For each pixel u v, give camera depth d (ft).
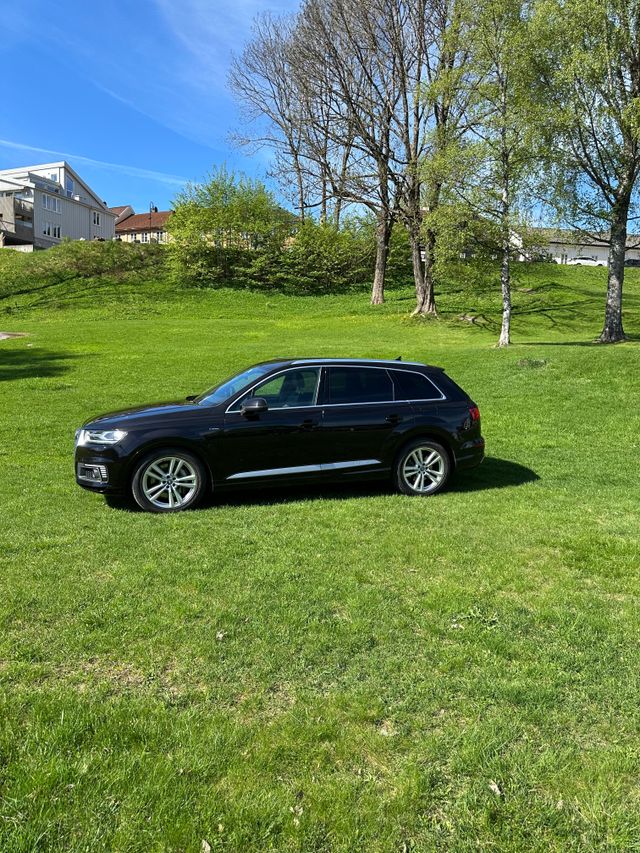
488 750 8.80
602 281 147.64
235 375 24.85
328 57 102.01
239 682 10.50
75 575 14.85
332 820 7.54
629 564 16.20
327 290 142.82
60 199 225.56
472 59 71.00
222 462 21.39
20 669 10.69
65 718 9.25
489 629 12.35
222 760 8.49
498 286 133.18
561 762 8.59
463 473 28.04
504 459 30.99
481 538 18.24
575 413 40.78
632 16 60.18
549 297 121.39
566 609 13.34
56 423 37.32
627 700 10.07
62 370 59.26
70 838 7.15
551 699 10.07
